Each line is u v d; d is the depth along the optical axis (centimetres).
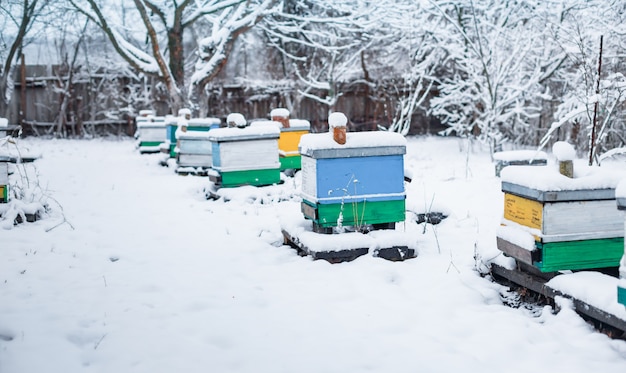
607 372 397
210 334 458
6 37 2436
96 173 1349
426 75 1814
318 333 461
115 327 471
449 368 404
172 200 1015
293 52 2319
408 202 840
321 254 624
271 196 975
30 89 2402
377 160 655
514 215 543
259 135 1007
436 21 1670
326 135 647
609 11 1312
